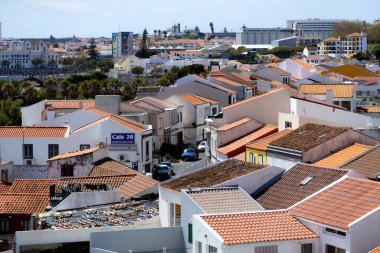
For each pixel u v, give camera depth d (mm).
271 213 51969
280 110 104188
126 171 87438
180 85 161625
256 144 85000
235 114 104188
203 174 64438
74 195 67375
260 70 198500
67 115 115375
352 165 67125
